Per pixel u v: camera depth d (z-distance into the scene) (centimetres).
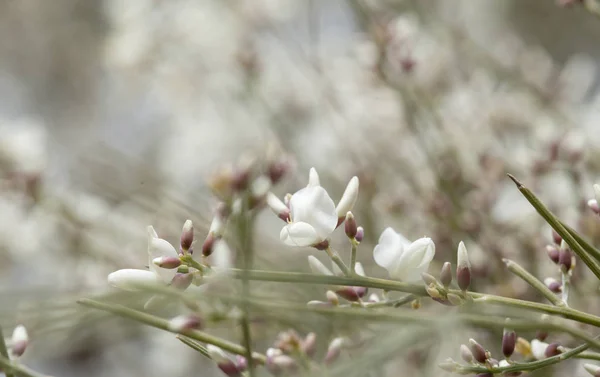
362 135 60
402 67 53
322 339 39
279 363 37
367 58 54
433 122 57
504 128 58
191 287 37
